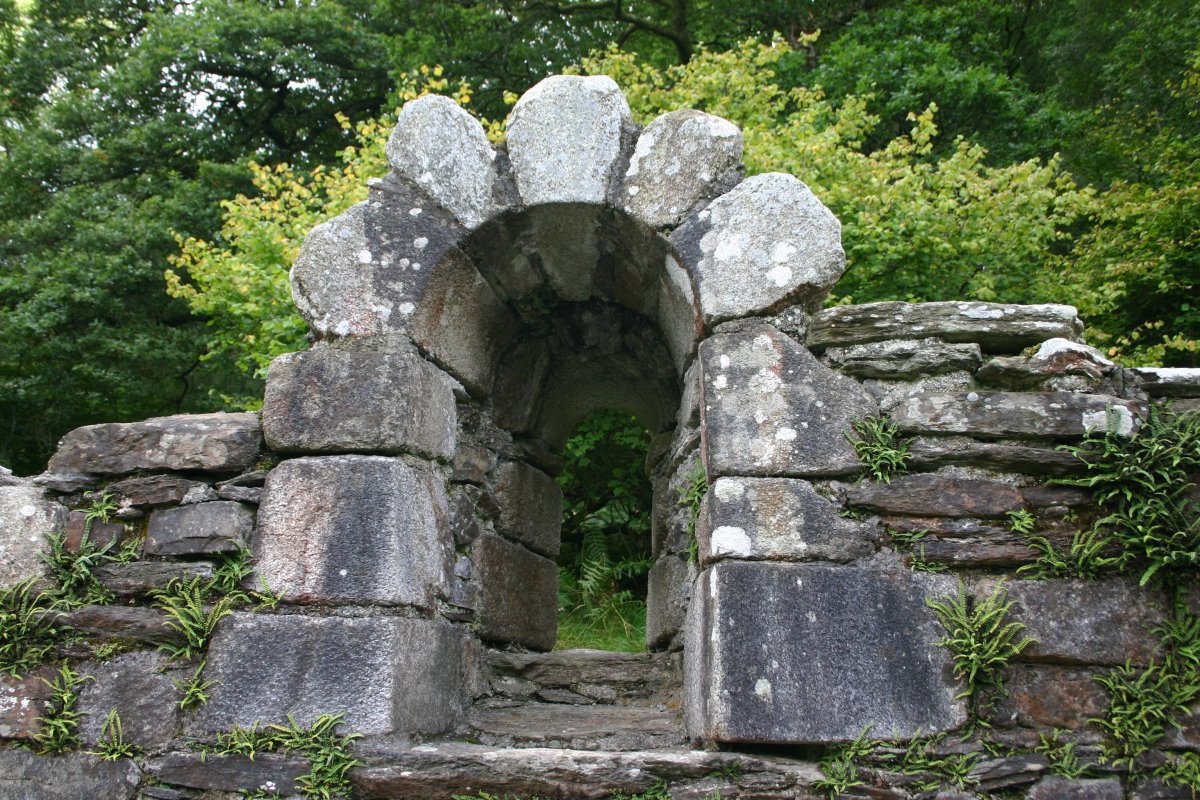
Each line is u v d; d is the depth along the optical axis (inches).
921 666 96.7
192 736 99.3
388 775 95.7
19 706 101.7
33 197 461.7
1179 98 390.3
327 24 470.3
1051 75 484.4
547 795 94.8
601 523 286.7
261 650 100.9
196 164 470.6
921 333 106.7
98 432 112.0
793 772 93.4
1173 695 95.2
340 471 106.3
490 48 490.3
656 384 152.6
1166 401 105.0
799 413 104.8
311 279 116.1
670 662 135.1
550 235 124.6
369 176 237.5
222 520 105.3
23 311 392.8
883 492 102.3
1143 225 316.5
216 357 429.4
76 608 105.1
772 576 99.0
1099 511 101.5
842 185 222.8
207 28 454.0
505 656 136.8
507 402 145.7
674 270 117.0
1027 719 95.7
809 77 413.4
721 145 115.4
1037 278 248.5
